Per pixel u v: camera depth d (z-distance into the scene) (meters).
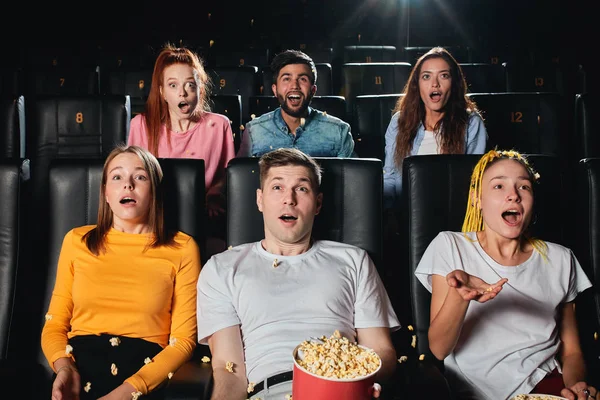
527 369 1.52
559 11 5.59
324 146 2.60
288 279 1.59
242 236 1.75
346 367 1.16
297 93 2.53
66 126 2.59
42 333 1.65
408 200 1.75
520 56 4.71
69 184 1.79
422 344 1.67
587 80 3.98
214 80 3.65
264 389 1.44
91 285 1.66
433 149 2.53
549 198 1.75
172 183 1.79
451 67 2.52
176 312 1.70
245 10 5.78
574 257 1.64
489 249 1.62
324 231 1.76
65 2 5.49
